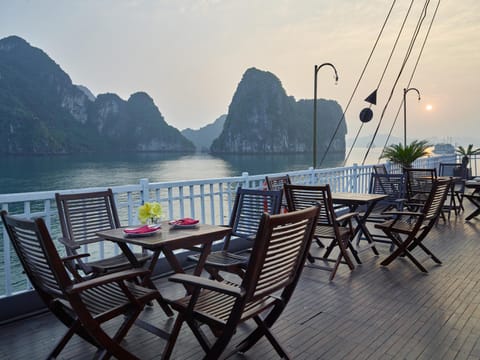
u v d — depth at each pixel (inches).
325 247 187.6
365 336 94.7
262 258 65.3
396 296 121.9
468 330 97.3
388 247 187.0
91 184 2352.4
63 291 66.3
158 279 141.9
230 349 89.1
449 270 148.7
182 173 3058.6
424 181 248.7
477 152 482.3
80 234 118.5
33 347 91.7
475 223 242.8
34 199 113.6
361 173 307.4
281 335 95.7
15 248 79.5
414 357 84.2
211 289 67.6
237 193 139.1
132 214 142.3
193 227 108.7
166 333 82.8
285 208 173.3
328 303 116.6
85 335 85.0
